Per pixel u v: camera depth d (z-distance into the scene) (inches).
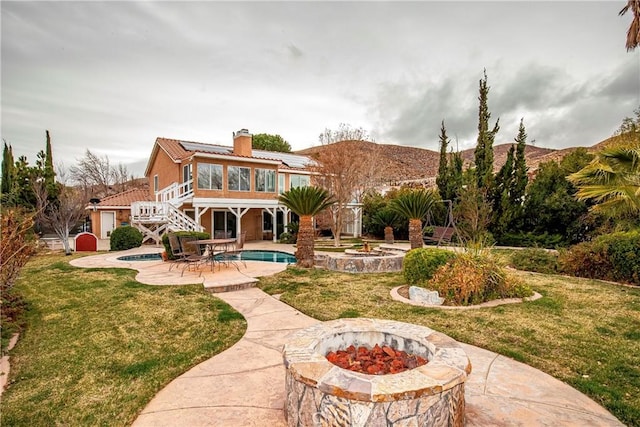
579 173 284.4
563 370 139.3
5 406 119.0
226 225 864.3
